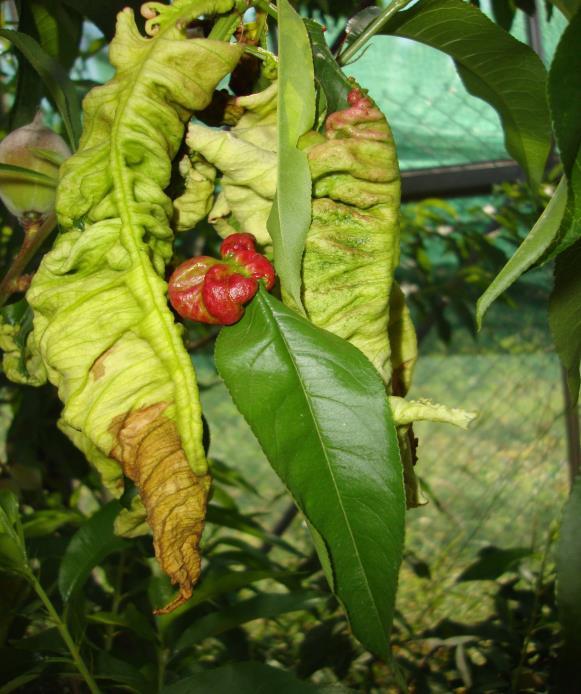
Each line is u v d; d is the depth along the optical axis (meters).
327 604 0.62
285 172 0.19
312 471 0.19
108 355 0.19
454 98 0.92
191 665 0.46
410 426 0.22
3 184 0.29
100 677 0.35
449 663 0.64
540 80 0.30
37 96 0.38
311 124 0.20
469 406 1.42
